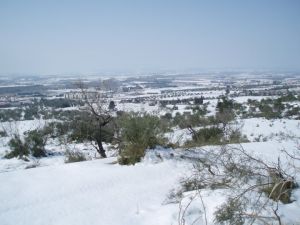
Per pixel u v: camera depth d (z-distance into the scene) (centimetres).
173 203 584
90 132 1434
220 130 1386
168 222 504
